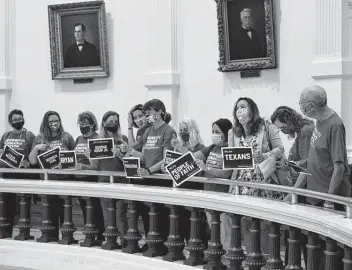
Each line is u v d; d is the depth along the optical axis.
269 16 8.96
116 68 10.70
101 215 7.99
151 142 7.36
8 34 11.55
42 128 8.45
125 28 10.60
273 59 8.99
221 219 7.15
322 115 5.50
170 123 10.02
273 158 6.20
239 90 9.44
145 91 10.43
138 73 10.50
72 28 10.86
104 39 10.63
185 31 9.99
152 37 10.21
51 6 10.95
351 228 4.38
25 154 8.78
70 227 7.98
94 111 10.91
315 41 8.65
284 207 5.43
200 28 9.85
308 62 8.77
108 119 7.80
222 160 6.58
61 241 7.98
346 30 8.39
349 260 4.57
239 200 5.99
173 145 7.02
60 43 10.99
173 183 7.10
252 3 9.09
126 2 10.58
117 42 10.67
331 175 5.53
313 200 5.70
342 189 5.48
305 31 8.78
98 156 7.49
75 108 11.09
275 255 5.70
